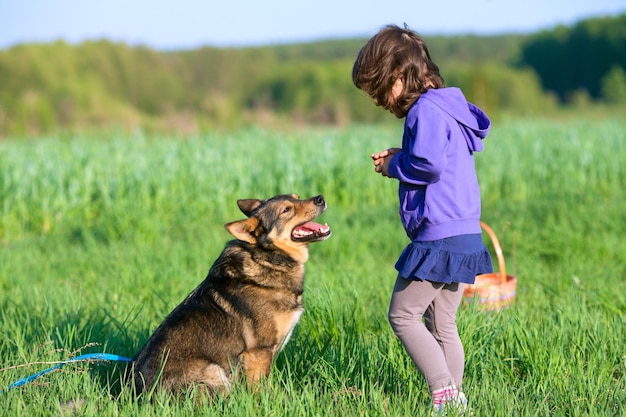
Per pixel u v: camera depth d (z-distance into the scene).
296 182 20.19
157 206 17.64
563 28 116.44
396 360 6.08
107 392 5.43
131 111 69.75
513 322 6.59
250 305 5.59
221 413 5.08
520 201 19.36
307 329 6.81
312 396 5.19
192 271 10.39
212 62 86.19
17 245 14.46
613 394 5.33
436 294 5.16
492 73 90.75
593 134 25.59
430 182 4.90
